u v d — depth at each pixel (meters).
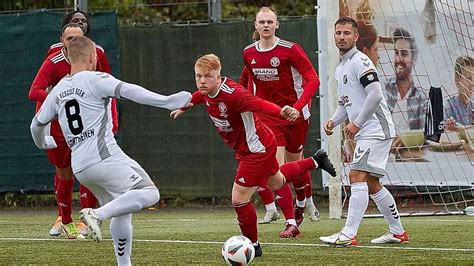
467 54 34.12
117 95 15.95
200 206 38.44
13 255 21.30
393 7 34.22
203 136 37.56
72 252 21.80
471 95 34.16
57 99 16.31
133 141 38.12
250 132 19.67
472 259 19.39
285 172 21.38
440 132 34.38
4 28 38.16
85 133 16.03
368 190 22.36
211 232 27.02
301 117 25.22
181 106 15.82
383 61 34.38
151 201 15.83
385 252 20.80
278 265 18.61
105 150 15.99
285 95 24.88
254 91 25.22
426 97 34.34
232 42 37.06
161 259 20.02
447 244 22.55
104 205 15.84
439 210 34.88
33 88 23.69
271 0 44.69
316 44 36.31
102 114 16.09
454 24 34.16
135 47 38.00
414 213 33.50
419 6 34.19
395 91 34.44
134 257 20.42
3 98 38.28
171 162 37.88
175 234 26.36
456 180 34.41
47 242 24.36
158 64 37.81
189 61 37.53
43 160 38.12
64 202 25.50
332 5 31.30
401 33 34.31
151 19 45.62
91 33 37.47
